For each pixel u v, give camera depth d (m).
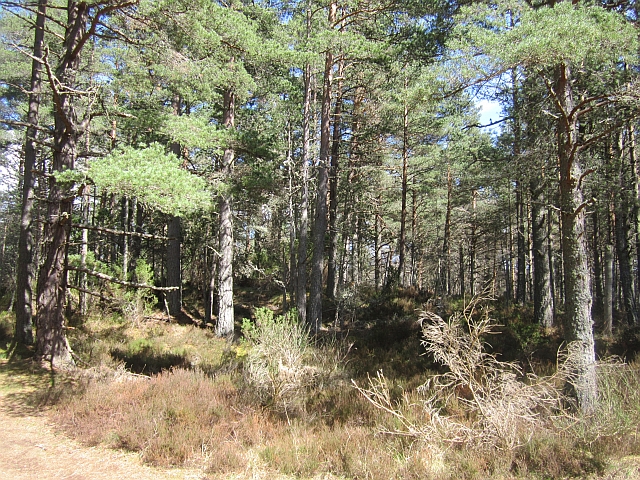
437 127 18.27
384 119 17.38
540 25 5.93
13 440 5.86
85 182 7.75
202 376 8.53
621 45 5.97
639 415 5.52
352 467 4.93
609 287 13.37
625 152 14.92
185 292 21.61
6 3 9.14
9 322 13.73
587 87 8.69
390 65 13.44
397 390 7.76
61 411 6.81
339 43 11.41
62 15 14.05
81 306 15.35
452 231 31.83
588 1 7.26
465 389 6.87
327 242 20.92
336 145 19.94
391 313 16.58
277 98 16.11
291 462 5.12
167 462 5.20
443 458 5.09
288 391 7.20
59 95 9.11
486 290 6.33
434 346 6.09
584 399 6.03
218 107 18.22
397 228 30.20
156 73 10.59
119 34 9.09
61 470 5.00
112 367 9.52
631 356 9.98
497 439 5.22
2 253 27.78
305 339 9.41
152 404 6.80
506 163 12.19
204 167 15.88
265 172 13.02
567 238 6.71
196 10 8.98
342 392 7.69
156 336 13.81
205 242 18.48
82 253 15.91
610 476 4.38
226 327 14.42
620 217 15.65
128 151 8.00
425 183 23.06
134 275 16.59
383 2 12.81
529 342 11.22
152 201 7.46
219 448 5.49
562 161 6.92
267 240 20.84
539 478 4.61
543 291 13.55
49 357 9.39
